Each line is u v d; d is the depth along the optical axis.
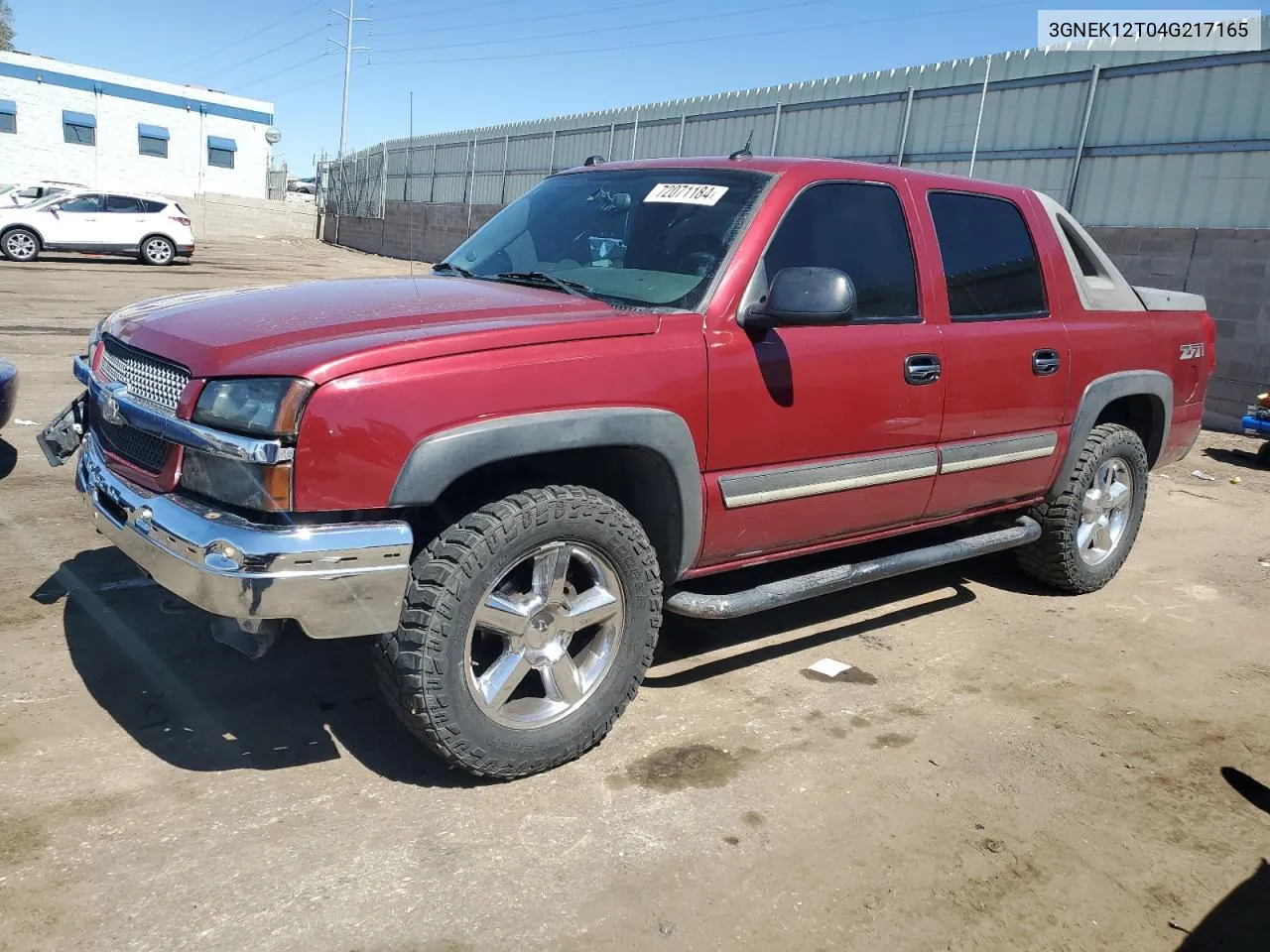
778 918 2.47
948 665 4.08
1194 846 2.91
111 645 3.63
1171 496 7.61
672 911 2.47
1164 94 12.23
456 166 31.95
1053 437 4.44
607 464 3.24
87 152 41.16
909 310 3.79
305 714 3.27
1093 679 4.04
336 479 2.50
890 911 2.53
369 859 2.57
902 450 3.77
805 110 18.39
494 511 2.77
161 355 2.80
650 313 3.11
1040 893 2.64
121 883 2.40
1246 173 11.37
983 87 14.74
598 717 3.09
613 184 3.95
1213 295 11.45
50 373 8.70
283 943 2.25
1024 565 5.01
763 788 3.05
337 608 2.54
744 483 3.28
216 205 40.56
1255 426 9.12
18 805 2.67
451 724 2.76
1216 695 3.96
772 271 3.35
